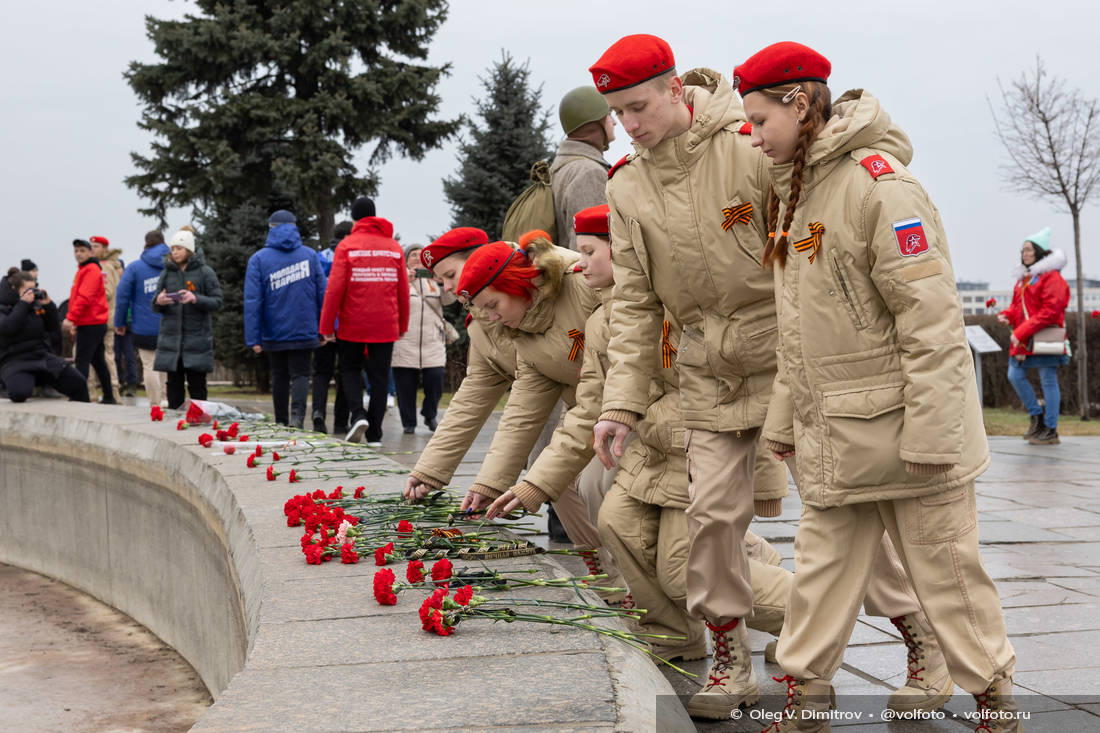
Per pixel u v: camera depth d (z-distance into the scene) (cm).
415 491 449
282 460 592
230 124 2589
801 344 286
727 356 332
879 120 275
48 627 688
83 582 792
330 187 2620
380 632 267
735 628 340
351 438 927
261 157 2678
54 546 837
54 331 1105
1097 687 349
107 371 1403
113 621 705
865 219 271
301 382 1038
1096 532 629
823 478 285
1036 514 693
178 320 1092
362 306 984
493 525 411
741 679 338
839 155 276
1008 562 547
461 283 400
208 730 199
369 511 429
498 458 421
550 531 583
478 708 209
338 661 243
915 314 265
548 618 269
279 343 1025
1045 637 410
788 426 300
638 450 379
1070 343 1828
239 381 2773
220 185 2573
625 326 348
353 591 311
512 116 2277
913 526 279
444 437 450
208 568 532
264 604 299
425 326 1125
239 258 2536
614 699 213
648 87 319
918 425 265
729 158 325
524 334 409
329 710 209
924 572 279
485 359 446
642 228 339
